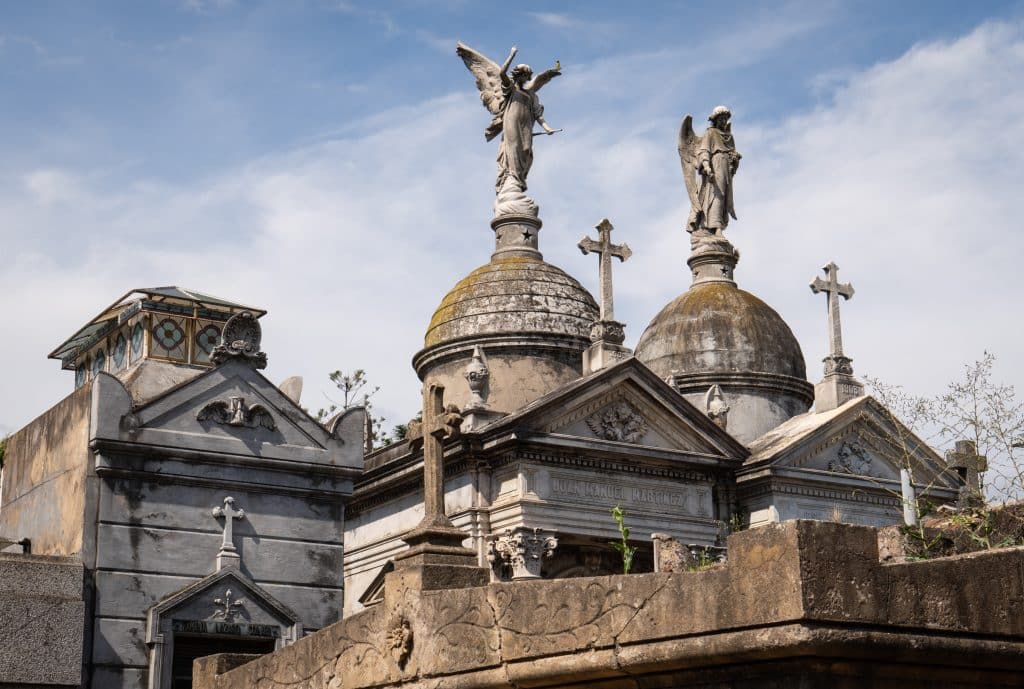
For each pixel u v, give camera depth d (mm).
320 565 19141
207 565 18375
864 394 34000
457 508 29422
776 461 31250
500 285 34625
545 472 29141
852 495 32031
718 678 8078
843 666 7664
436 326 34781
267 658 13000
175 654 17969
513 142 36938
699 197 38656
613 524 29500
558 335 33812
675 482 30719
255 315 20516
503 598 9852
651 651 8367
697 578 8164
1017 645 8125
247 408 19000
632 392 30359
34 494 19422
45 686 16594
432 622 10578
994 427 16500
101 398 18047
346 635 11805
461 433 29141
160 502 18250
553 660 9234
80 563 17328
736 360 35969
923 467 31906
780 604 7605
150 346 19875
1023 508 12500
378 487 31766
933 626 7887
